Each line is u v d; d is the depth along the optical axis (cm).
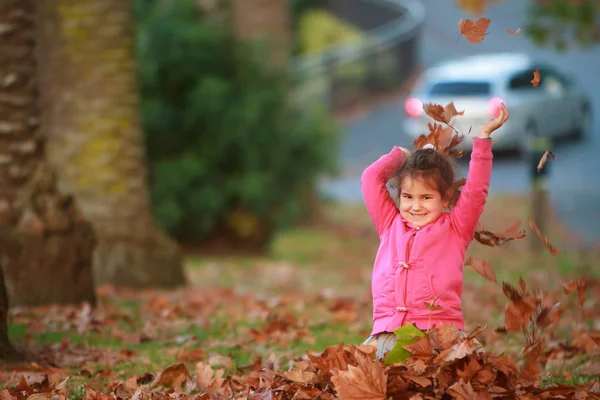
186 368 591
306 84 2602
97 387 577
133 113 1217
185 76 1750
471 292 1066
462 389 440
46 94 1216
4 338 635
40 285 847
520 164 2512
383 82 3619
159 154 1750
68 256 858
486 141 486
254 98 1756
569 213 2003
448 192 494
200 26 1780
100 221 1177
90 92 1207
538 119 2442
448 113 538
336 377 443
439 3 4506
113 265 1146
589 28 1464
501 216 1995
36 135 855
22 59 834
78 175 1203
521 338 767
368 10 4159
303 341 751
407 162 494
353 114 3356
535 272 1300
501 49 3884
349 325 843
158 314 862
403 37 3762
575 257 1529
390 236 502
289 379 487
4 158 842
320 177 1981
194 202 1733
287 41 1944
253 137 1755
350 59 3488
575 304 955
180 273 1184
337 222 2198
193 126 1744
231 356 674
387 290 491
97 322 788
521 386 480
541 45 1505
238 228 1794
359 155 2859
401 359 462
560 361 663
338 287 1245
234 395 531
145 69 1716
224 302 971
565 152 2578
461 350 445
